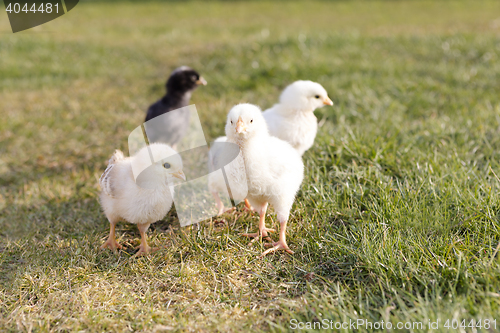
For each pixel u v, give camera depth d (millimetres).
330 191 648
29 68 1202
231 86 952
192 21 2016
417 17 1957
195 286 570
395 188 635
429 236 585
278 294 563
